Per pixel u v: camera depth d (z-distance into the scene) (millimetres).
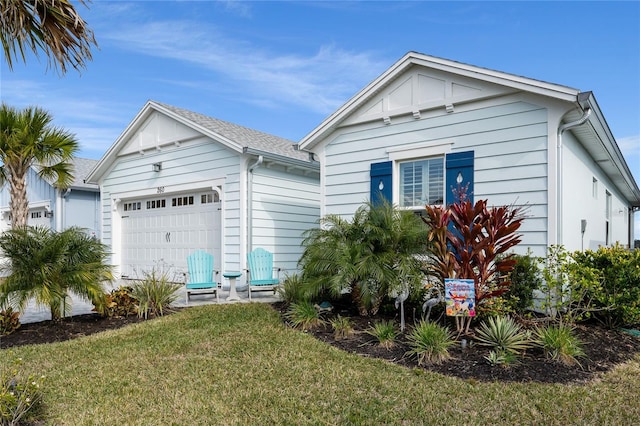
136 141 12930
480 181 7320
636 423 3416
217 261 11070
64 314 6688
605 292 6066
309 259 6969
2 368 4648
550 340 4766
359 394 3977
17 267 6281
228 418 3549
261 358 5000
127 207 13602
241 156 10492
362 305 6680
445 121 7758
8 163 9969
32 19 4160
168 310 7734
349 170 8922
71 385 4230
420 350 4809
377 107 8523
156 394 4012
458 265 5664
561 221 6691
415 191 8172
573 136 7797
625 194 15094
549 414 3553
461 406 3717
